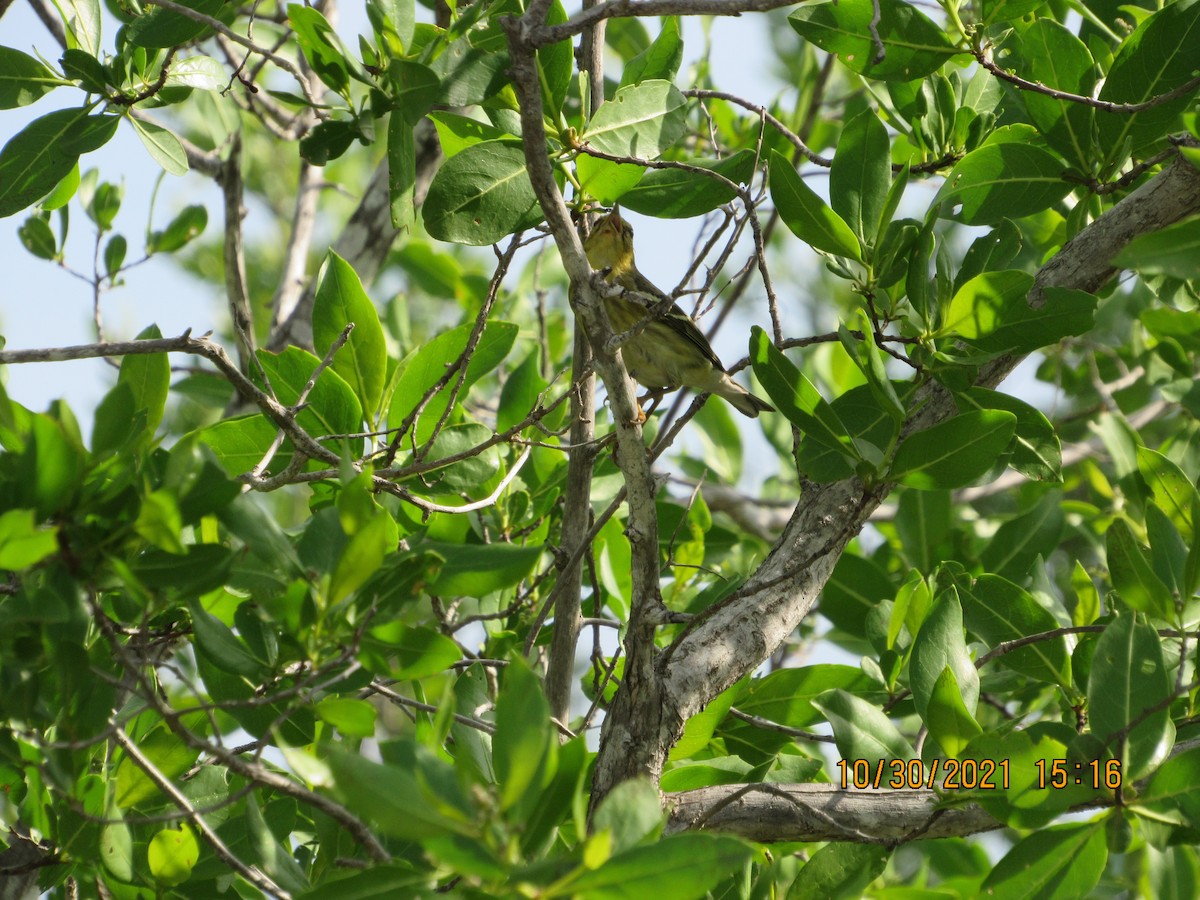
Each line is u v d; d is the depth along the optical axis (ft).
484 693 30.27
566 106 37.29
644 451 25.22
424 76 25.77
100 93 31.22
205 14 31.19
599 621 31.14
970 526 50.14
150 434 20.88
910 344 29.43
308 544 21.49
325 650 21.70
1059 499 42.50
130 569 19.94
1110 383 55.88
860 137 28.50
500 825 17.88
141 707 26.73
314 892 20.10
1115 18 40.11
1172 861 30.86
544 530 40.65
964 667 26.89
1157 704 23.66
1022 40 34.04
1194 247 19.52
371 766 17.04
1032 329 26.48
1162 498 30.07
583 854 18.03
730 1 23.40
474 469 35.60
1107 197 37.42
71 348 26.30
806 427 25.34
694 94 33.32
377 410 35.88
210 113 48.29
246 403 49.96
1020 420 28.58
